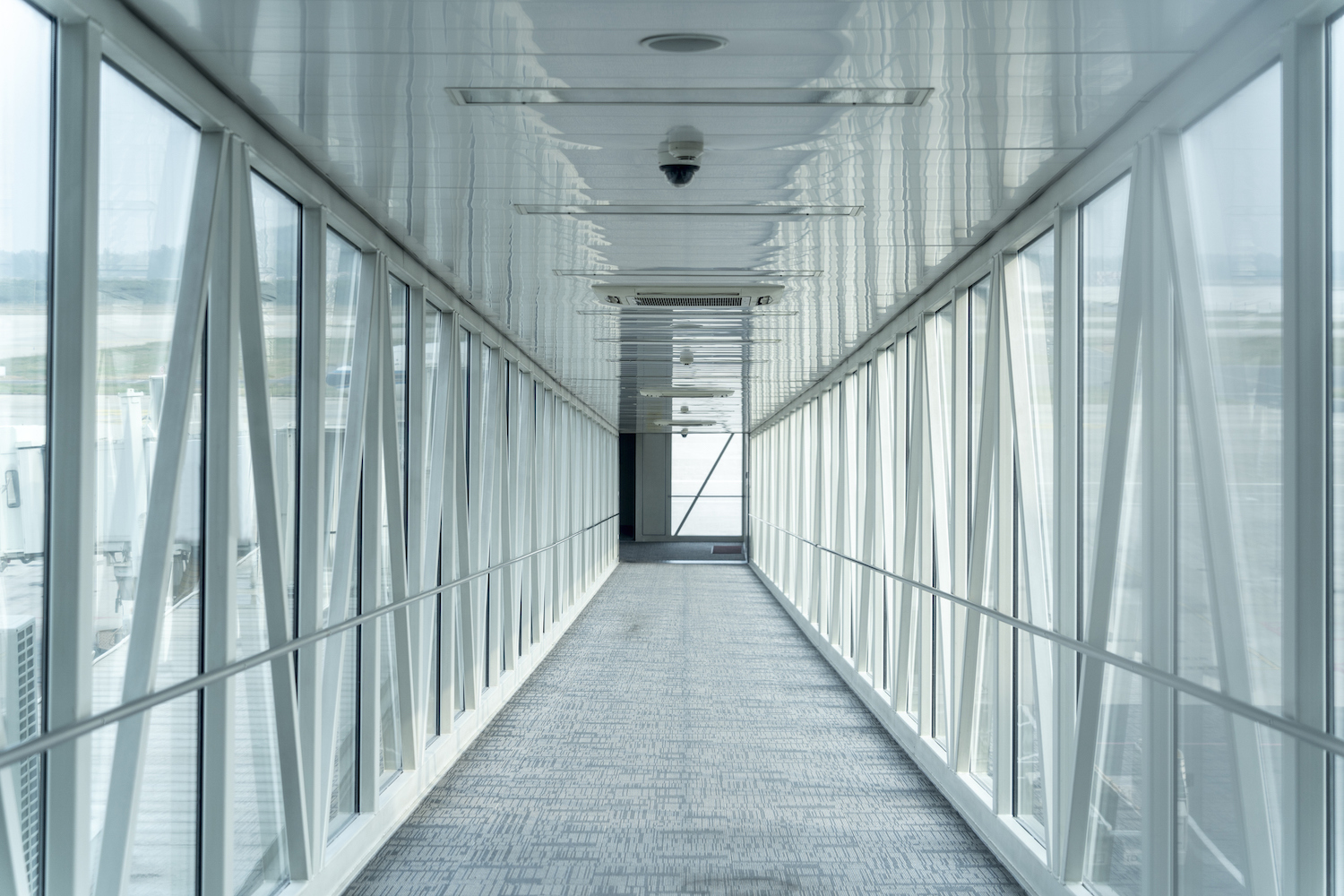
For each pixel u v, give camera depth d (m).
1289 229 2.33
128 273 2.74
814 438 11.55
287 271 3.82
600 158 3.60
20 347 2.26
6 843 2.03
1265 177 2.60
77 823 2.35
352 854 4.28
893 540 7.22
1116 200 3.58
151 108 2.79
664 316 6.96
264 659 3.11
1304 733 2.03
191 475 3.10
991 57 2.72
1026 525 4.50
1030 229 4.23
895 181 3.87
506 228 4.62
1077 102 3.06
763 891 4.13
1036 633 3.90
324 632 3.73
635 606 14.10
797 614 12.17
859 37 2.58
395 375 5.43
